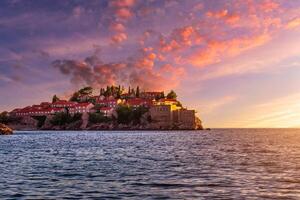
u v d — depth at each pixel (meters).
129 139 137.38
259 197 25.61
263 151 73.12
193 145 97.19
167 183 31.62
